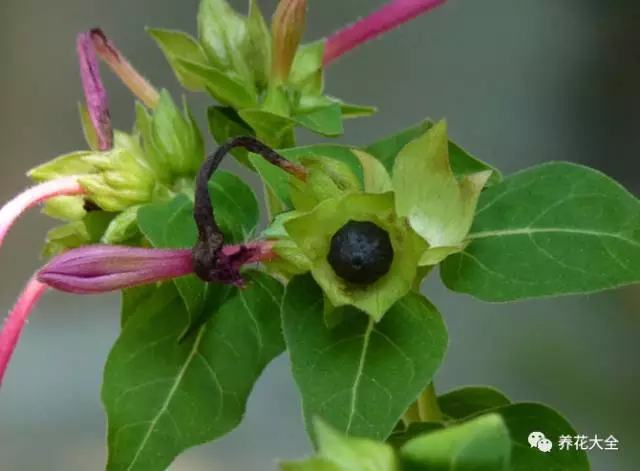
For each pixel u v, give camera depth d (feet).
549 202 0.70
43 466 1.90
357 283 0.65
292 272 0.67
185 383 0.73
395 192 0.66
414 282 0.68
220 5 0.77
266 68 0.76
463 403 0.84
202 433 0.72
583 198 0.70
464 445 0.56
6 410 1.94
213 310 0.72
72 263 0.65
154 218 0.70
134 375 0.73
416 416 0.78
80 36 0.75
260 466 1.89
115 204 0.72
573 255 0.69
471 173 0.71
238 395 0.72
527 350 1.97
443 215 0.66
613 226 0.69
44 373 1.97
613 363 1.95
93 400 1.97
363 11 1.93
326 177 0.66
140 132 0.76
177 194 0.73
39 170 0.73
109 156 0.72
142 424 0.72
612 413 1.92
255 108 0.75
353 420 0.64
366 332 0.66
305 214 0.64
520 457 0.72
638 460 1.88
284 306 0.66
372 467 0.54
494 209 0.70
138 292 0.76
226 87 0.75
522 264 0.69
